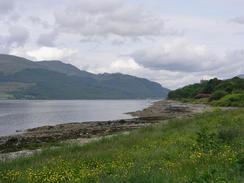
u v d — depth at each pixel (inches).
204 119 1280.8
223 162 468.4
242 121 1082.7
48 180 495.2
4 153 1132.5
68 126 2223.2
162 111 3757.4
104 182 410.0
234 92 5004.9
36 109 5413.4
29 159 754.2
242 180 367.2
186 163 497.7
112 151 749.9
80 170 548.4
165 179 380.2
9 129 2260.1
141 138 946.7
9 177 536.1
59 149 882.8
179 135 925.2
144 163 538.6
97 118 3270.2
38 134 1809.8
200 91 6574.8
